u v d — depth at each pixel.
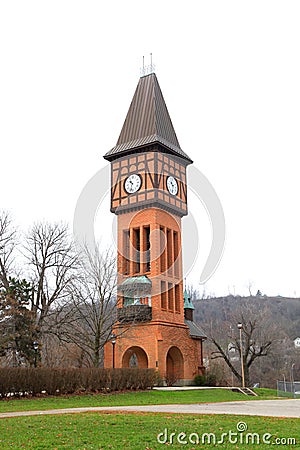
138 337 44.47
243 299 88.94
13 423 15.30
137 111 47.28
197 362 48.94
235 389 41.78
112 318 41.03
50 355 45.62
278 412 20.41
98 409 21.86
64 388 29.70
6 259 40.97
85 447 11.32
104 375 32.22
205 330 64.94
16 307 37.78
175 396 32.84
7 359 38.12
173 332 45.81
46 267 40.56
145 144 43.81
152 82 48.28
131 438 12.34
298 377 75.06
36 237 41.12
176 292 48.22
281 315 92.06
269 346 54.66
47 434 13.05
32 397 27.64
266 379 75.94
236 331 58.94
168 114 48.03
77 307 34.81
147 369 35.72
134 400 28.80
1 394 26.55
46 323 38.91
